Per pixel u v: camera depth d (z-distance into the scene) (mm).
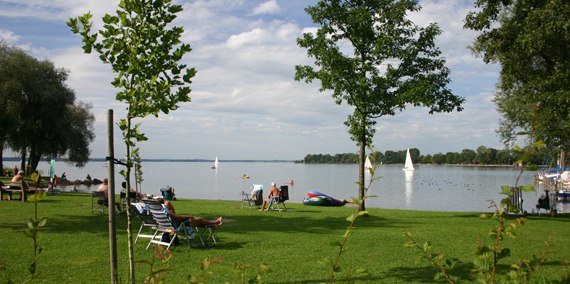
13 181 18344
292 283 6590
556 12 13234
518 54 15562
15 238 9891
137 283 6430
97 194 14570
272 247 9320
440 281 6676
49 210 15414
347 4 15320
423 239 10398
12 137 35531
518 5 15398
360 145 15922
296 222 13594
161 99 4980
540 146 2574
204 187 48750
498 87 19297
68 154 44656
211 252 8766
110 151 5043
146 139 5148
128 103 5137
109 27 5008
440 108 15391
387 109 15578
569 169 33906
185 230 9164
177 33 5203
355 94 15227
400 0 15031
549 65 15836
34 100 36219
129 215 4965
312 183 57844
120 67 5129
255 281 3201
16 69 35719
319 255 8500
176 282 6555
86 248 8992
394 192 41562
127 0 5047
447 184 55781
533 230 12383
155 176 82062
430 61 15516
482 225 13180
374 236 10758
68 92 39500
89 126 46469
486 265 2531
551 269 7113
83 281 6594
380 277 6930
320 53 14930
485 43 16469
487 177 79938
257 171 122688
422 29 15508
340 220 14219
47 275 6906
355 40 15500
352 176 82625
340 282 3127
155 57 5133
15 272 6984
